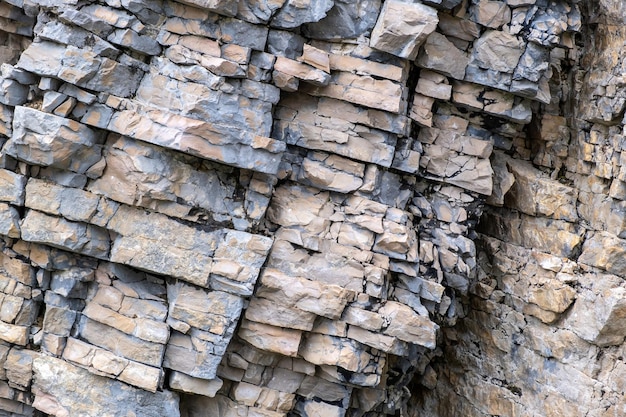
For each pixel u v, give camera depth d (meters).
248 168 8.05
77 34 7.86
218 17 8.05
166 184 8.06
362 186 8.63
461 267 9.12
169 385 8.45
